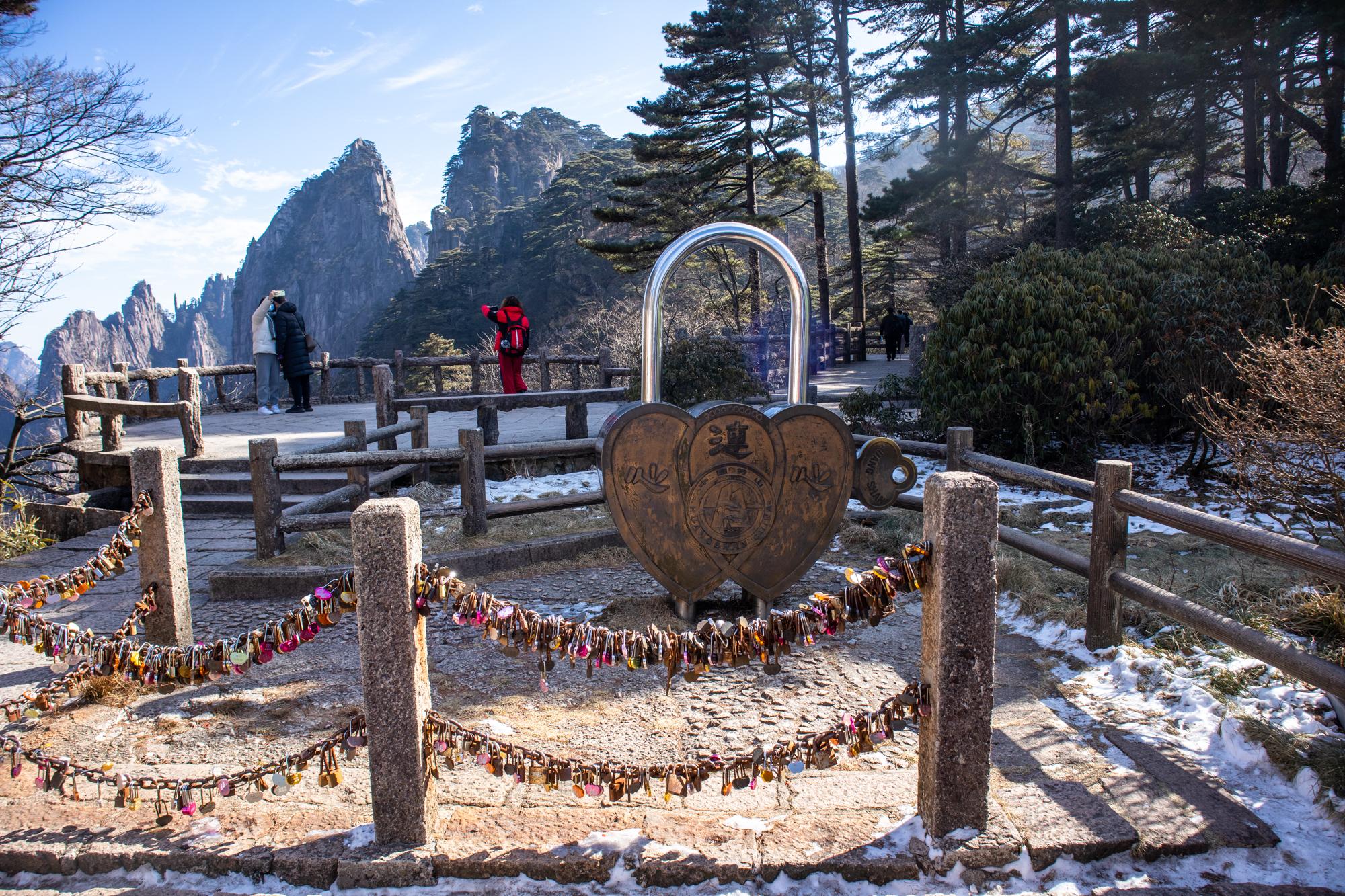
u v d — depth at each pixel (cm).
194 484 776
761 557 413
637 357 1330
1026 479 466
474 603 241
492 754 248
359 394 1614
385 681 239
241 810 271
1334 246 1109
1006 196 2336
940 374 816
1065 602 450
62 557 611
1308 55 1703
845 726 246
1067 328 747
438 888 237
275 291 1352
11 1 1095
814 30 2664
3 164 1127
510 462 822
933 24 2573
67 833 260
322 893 238
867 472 416
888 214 2389
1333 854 245
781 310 2972
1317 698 325
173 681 275
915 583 239
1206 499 664
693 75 2647
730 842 246
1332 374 434
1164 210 1672
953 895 231
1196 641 386
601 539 567
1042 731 314
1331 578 260
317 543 562
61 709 347
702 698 349
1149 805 263
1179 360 718
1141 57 1647
